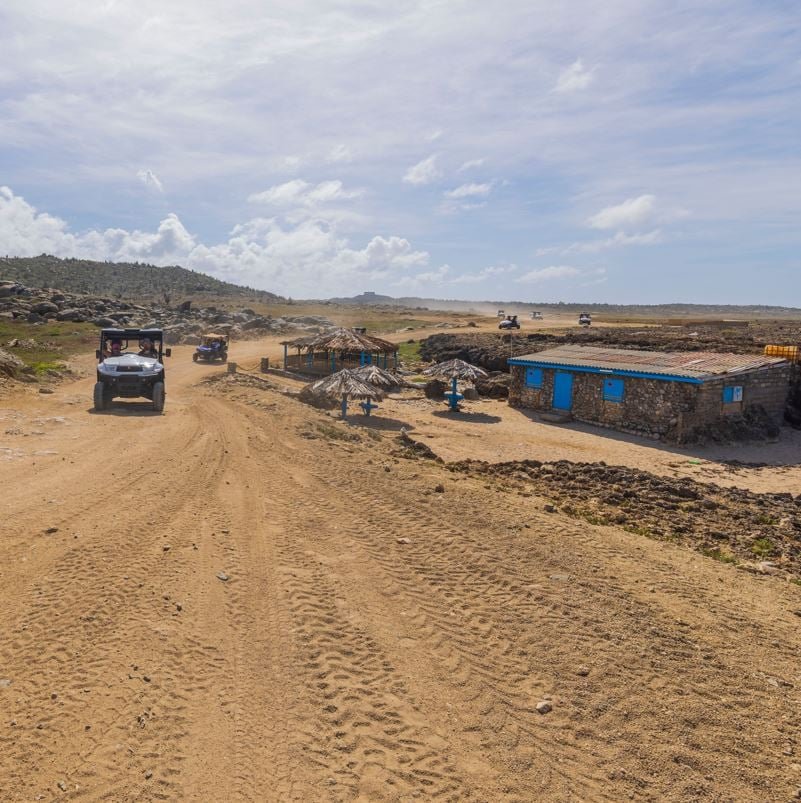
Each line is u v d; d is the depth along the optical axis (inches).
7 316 2325.3
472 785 155.9
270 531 319.3
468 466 631.8
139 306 3319.4
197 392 976.3
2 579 244.5
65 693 177.0
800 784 161.5
